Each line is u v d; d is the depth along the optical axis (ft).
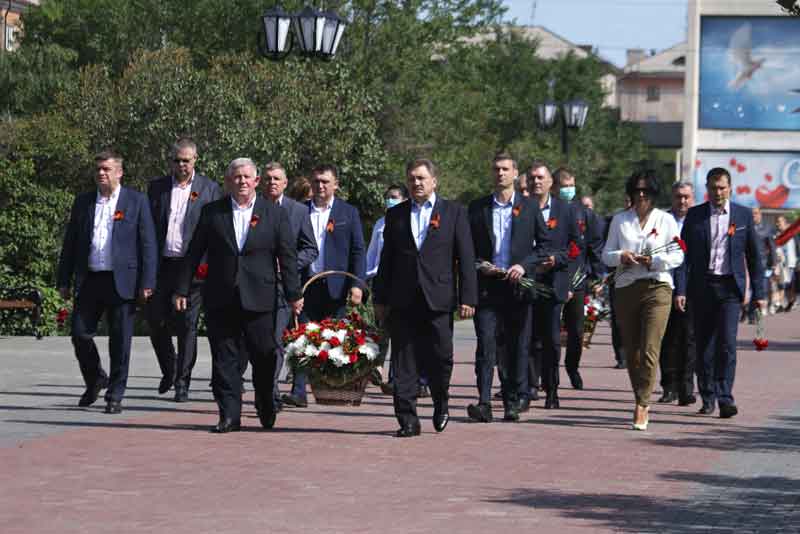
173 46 135.44
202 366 72.02
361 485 35.91
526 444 44.50
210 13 170.60
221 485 35.53
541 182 54.34
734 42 254.88
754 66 254.47
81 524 30.35
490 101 212.23
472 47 182.09
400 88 167.32
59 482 35.60
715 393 54.08
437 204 46.50
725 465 40.88
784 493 36.14
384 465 39.32
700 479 38.19
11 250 96.43
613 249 50.06
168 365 55.93
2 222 96.27
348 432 46.39
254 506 32.71
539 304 54.85
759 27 254.06
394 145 165.99
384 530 30.22
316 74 132.05
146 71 127.65
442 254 46.19
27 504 32.58
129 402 54.39
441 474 38.01
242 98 126.11
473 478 37.45
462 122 182.91
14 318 93.04
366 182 133.18
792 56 253.44
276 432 45.91
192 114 124.26
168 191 54.65
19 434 44.29
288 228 45.93
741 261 53.98
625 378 70.08
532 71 269.85
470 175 183.93
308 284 53.06
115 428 46.14
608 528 30.91
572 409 55.52
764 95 254.47
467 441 44.83
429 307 45.73
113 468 37.88
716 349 53.98
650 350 49.34
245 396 57.88
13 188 97.04
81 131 125.29
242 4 169.68
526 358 51.37
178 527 30.14
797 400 59.93
